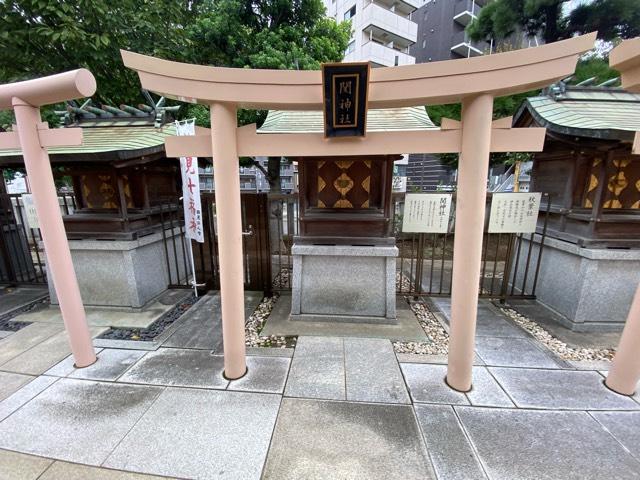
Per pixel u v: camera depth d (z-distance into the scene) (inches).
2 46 168.6
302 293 143.3
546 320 142.6
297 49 246.1
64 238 101.2
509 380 99.2
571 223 137.9
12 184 365.4
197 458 72.6
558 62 70.5
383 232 136.3
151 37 205.2
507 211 143.7
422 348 119.3
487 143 79.2
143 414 85.6
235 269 93.0
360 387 96.3
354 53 675.4
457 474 68.3
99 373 104.0
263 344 123.5
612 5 285.3
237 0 250.1
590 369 105.0
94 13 170.9
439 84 76.8
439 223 150.2
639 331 87.6
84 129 165.0
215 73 78.9
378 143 85.3
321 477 67.8
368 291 140.3
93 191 156.6
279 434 79.0
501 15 324.2
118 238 145.9
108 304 154.5
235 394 93.2
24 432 79.9
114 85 211.9
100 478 68.2
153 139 146.9
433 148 84.3
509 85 73.4
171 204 181.3
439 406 88.3
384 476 67.9
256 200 165.3
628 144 112.3
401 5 682.2
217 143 84.3
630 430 79.8
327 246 137.0
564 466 70.1
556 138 126.6
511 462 71.1
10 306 161.2
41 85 86.7
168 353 116.0
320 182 137.9
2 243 183.6
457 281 88.5
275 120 146.5
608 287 128.3
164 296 170.7
